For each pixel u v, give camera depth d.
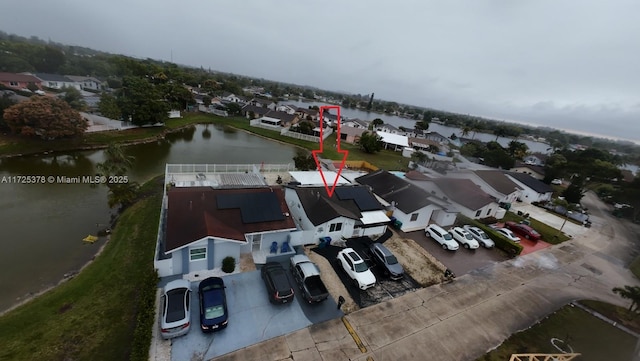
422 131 107.44
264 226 20.94
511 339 17.06
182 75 130.00
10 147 39.47
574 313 20.11
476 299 20.22
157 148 51.25
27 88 75.38
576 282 24.06
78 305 16.14
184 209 19.91
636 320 20.03
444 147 83.38
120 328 14.75
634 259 29.80
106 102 54.94
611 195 49.94
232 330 15.05
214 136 66.19
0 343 13.57
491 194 40.62
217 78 187.88
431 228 28.25
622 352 17.08
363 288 19.14
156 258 18.22
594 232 36.03
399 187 33.22
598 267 27.11
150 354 13.26
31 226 23.97
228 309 16.28
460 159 66.62
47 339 13.90
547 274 24.69
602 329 18.89
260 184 32.25
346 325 16.41
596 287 23.70
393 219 29.64
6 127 42.56
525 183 45.84
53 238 22.80
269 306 16.89
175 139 59.72
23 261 19.94
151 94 61.66
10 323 14.77
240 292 17.61
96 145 47.25
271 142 66.19
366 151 67.69
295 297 17.81
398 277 20.83
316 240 23.88
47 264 19.97
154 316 14.99
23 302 16.64
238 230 19.81
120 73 113.12
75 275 19.17
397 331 16.48
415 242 26.89
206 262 18.97
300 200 25.80
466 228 29.86
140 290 17.34
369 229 26.64
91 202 29.11
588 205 48.69
